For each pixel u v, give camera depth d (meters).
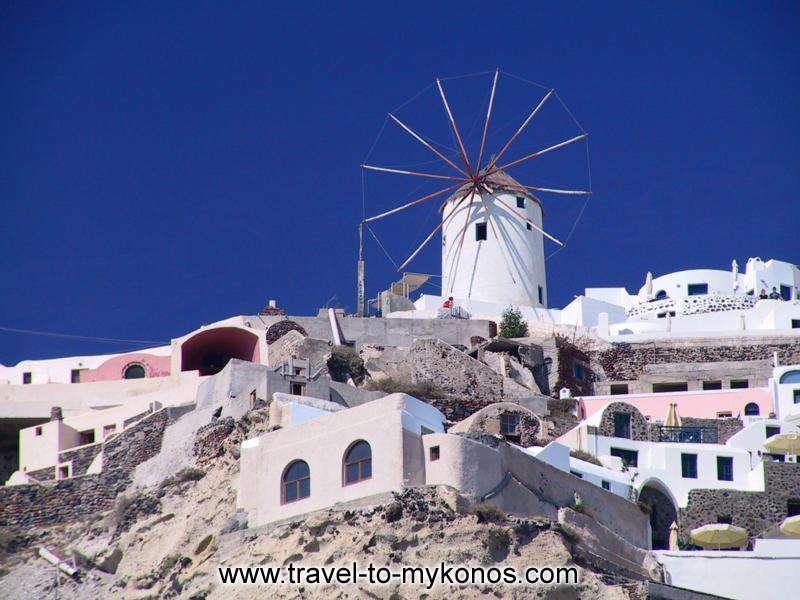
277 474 61.22
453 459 57.47
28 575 65.75
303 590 55.53
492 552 55.66
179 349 86.00
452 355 83.50
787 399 82.06
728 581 60.38
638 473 71.12
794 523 65.56
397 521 56.03
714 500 71.12
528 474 60.69
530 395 83.50
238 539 60.31
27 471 76.50
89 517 70.75
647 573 60.28
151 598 60.69
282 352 85.19
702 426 77.75
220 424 70.00
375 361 84.19
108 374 88.38
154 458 72.69
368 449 58.78
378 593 54.38
